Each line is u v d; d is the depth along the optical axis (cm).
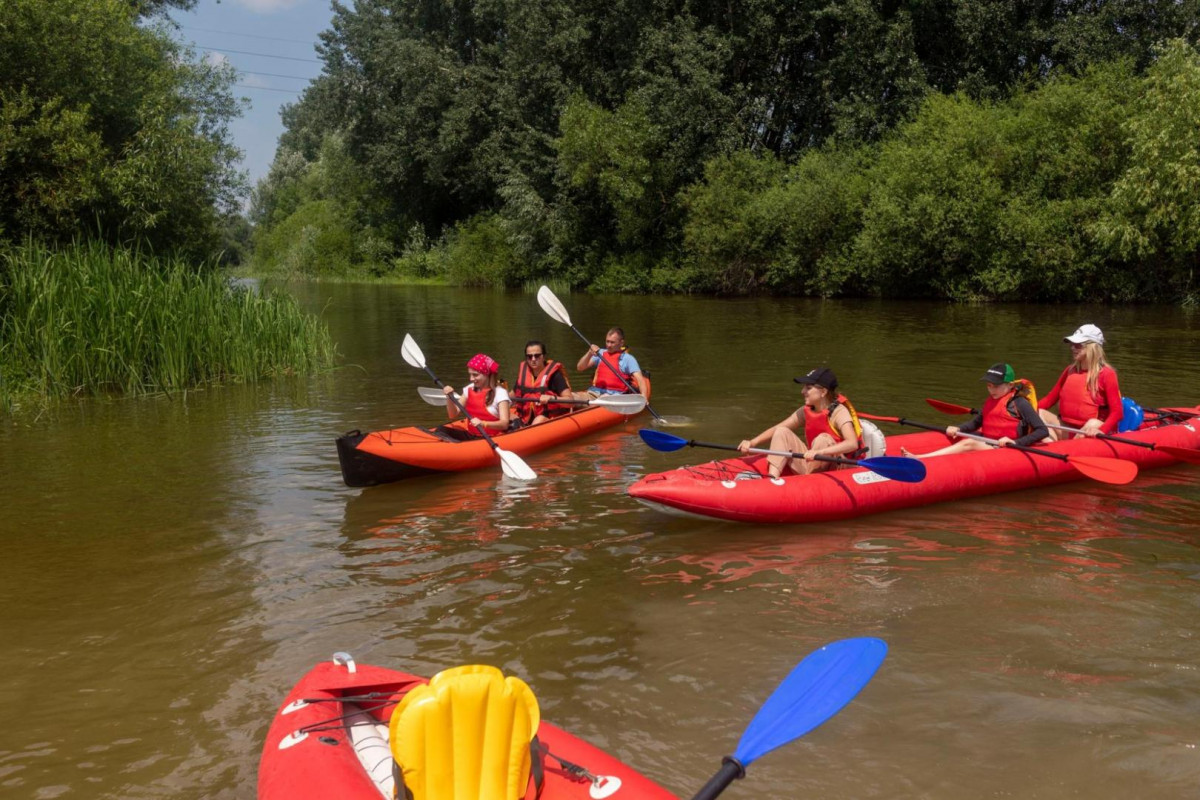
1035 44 2730
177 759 313
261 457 738
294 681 366
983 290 2306
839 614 417
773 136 3244
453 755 220
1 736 329
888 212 2273
